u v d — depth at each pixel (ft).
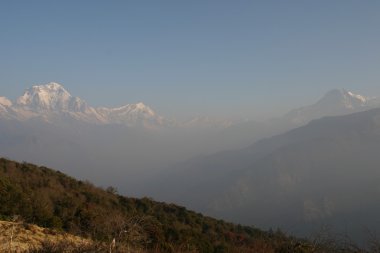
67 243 47.91
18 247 54.75
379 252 41.83
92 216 81.61
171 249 60.44
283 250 53.67
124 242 49.96
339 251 46.14
